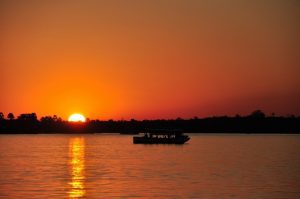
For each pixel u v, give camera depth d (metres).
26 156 140.50
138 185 70.38
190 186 69.19
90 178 79.69
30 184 72.25
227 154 144.75
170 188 67.19
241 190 65.38
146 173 87.44
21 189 66.81
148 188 67.25
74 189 66.69
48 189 66.88
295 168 96.75
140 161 116.69
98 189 66.56
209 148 185.88
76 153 155.88
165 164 107.06
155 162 113.06
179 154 144.50
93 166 103.50
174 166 101.94
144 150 167.25
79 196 60.78
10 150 179.50
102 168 98.38
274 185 70.25
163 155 139.50
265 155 139.50
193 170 92.88
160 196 60.66
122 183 72.81
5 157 136.00
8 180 77.38
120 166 102.94
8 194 62.44
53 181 75.88
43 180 77.31
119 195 61.47
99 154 148.00
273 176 81.81
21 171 92.75
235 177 80.38
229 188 67.19
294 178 78.88
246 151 164.00
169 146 193.88
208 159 122.06
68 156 139.38
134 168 97.75
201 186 69.12
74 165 106.50
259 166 101.38
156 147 186.88
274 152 157.62
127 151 163.12
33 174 86.94
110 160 120.88
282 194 62.22
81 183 73.12
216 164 106.50
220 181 74.75
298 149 180.00
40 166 104.25
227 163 109.31
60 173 88.56
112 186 69.50
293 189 66.38
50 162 115.81
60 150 178.38
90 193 63.06
